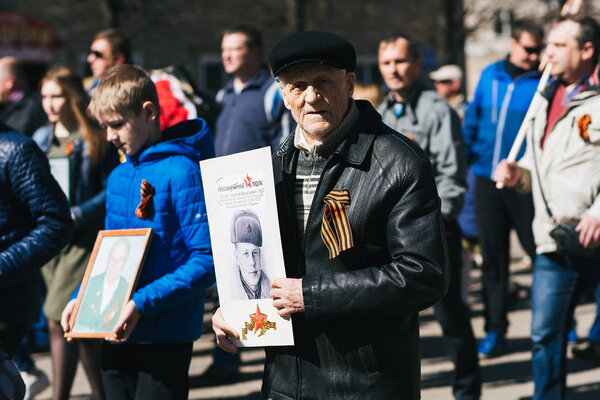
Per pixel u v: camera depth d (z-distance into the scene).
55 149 4.16
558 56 3.45
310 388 2.14
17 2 12.76
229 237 2.22
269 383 2.23
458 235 4.07
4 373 2.77
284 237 2.18
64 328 2.69
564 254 3.39
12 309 2.89
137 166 2.79
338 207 2.07
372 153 2.09
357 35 15.46
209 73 14.31
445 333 4.06
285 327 2.13
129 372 2.81
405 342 2.14
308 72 2.04
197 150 2.78
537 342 3.59
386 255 2.11
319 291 2.04
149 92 2.79
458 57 13.91
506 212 5.14
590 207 3.38
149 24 13.73
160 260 2.68
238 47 4.97
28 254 2.80
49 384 4.66
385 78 4.20
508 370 4.91
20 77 6.09
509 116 5.16
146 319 2.68
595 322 4.99
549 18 14.16
